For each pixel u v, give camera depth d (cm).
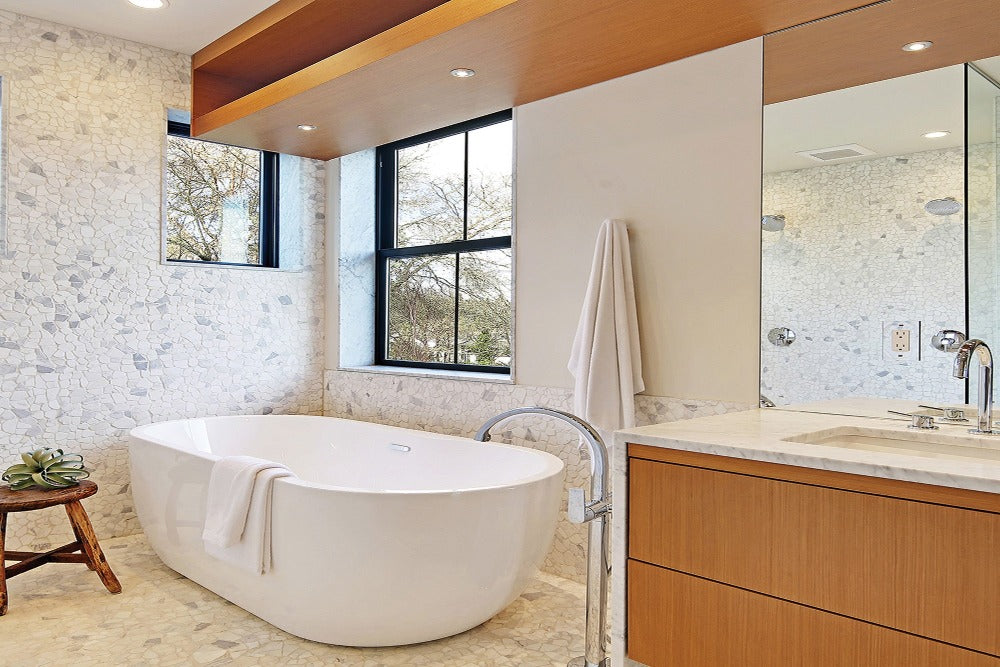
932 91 215
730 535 173
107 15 338
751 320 257
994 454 186
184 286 392
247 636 259
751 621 170
